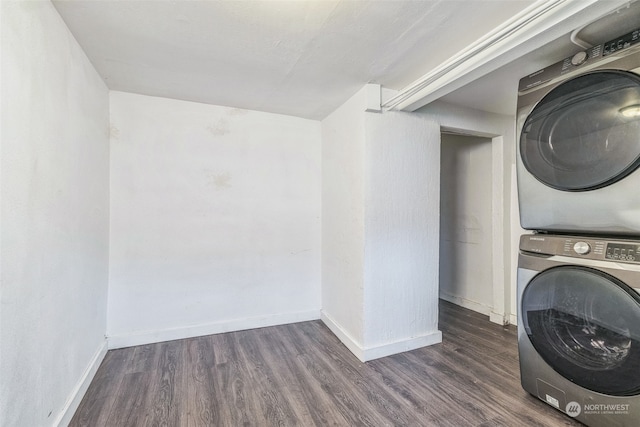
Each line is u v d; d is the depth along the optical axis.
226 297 2.68
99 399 1.71
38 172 1.25
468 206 3.32
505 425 1.49
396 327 2.31
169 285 2.49
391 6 1.33
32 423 1.20
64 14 1.42
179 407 1.65
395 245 2.31
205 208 2.60
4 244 1.02
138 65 1.92
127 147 2.36
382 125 2.25
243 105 2.63
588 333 1.37
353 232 2.35
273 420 1.55
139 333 2.39
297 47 1.69
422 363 2.13
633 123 1.22
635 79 1.21
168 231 2.48
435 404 1.67
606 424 1.32
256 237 2.78
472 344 2.43
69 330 1.56
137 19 1.45
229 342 2.47
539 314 1.57
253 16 1.42
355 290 2.32
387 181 2.27
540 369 1.58
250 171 2.75
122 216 2.35
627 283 1.22
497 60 1.51
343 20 1.44
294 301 2.94
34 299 1.21
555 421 1.50
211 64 1.90
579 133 1.40
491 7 1.32
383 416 1.57
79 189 1.71
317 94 2.36
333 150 2.73
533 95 1.63
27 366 1.16
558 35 1.31
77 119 1.68
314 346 2.40
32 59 1.20
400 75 2.03
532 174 1.62
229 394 1.77
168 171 2.48
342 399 1.72
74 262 1.64
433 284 2.46
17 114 1.10
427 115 2.41
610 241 1.30
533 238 1.61
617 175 1.27
